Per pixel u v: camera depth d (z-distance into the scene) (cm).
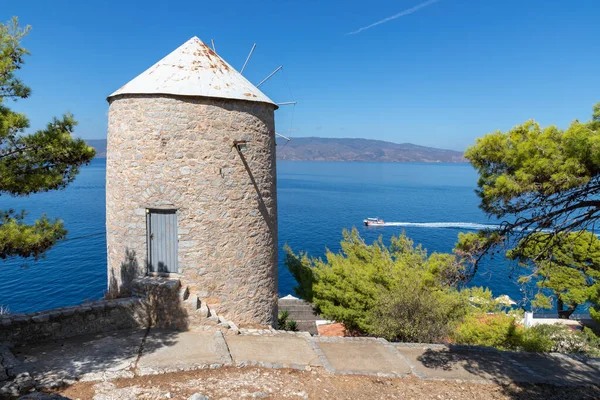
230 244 1101
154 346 902
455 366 977
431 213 7956
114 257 1135
